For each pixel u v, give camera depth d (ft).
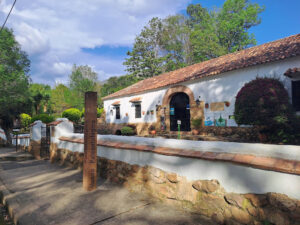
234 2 81.46
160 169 11.90
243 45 83.46
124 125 55.06
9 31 67.36
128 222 9.49
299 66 25.20
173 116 43.21
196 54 89.61
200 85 36.52
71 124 26.35
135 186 13.62
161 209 10.73
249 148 8.42
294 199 6.89
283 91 25.44
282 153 7.48
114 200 12.16
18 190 14.60
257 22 81.41
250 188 8.09
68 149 22.63
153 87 45.14
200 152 10.09
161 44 99.86
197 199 9.98
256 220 7.81
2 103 65.16
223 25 81.05
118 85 141.90
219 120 33.32
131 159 14.05
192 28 99.91
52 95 122.93
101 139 17.63
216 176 9.29
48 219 10.07
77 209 11.08
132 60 101.55
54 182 16.34
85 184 14.14
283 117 24.02
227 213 8.76
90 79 140.26
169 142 11.70
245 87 28.76
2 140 48.16
